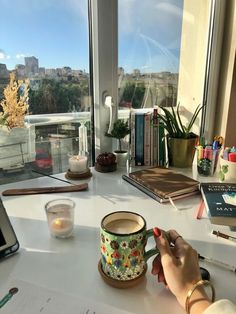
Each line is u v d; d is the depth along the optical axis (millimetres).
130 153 1187
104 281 522
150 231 523
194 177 1101
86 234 679
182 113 1414
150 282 523
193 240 662
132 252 492
